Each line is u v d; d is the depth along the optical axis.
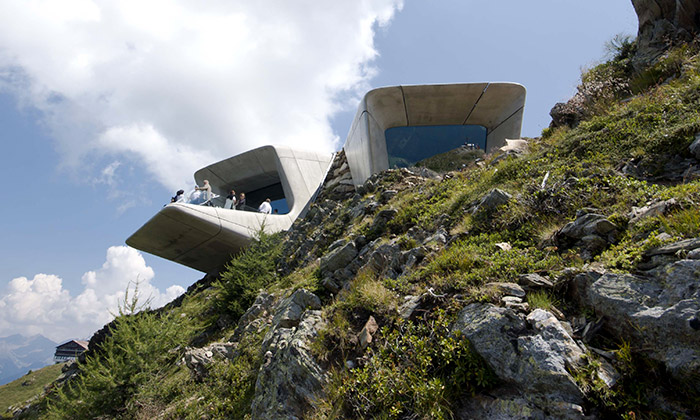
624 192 5.00
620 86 9.72
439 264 5.36
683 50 8.80
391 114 19.98
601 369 2.76
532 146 9.70
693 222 3.36
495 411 3.02
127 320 9.56
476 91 18.58
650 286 2.99
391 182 15.12
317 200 25.39
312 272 10.70
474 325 3.60
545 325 3.20
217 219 20.12
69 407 8.16
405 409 3.61
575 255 4.17
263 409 5.24
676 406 2.38
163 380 9.33
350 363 4.66
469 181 9.63
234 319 13.32
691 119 5.73
